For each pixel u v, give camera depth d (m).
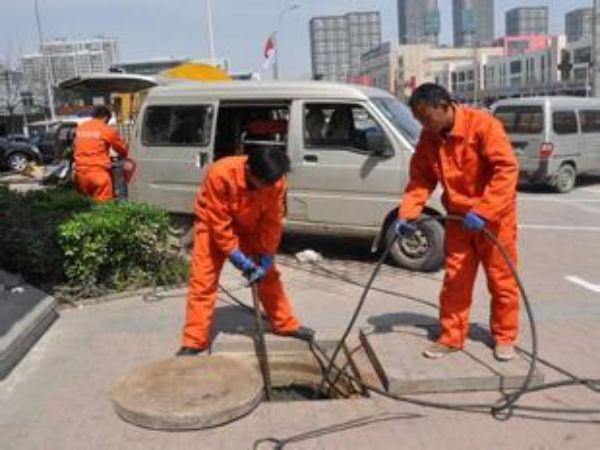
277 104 9.23
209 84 9.74
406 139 8.61
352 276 8.47
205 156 9.67
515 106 16.72
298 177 9.10
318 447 4.37
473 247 5.34
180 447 4.38
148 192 10.16
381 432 4.55
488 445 4.38
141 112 10.19
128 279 7.72
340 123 8.98
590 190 17.31
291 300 7.45
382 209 8.71
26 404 4.98
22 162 26.98
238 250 5.50
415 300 7.41
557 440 4.44
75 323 6.68
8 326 5.95
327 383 5.62
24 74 67.00
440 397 5.02
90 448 4.38
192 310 5.66
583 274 8.72
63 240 7.33
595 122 17.25
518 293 5.38
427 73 110.81
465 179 5.15
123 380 5.08
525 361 5.42
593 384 5.19
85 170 10.28
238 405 4.70
